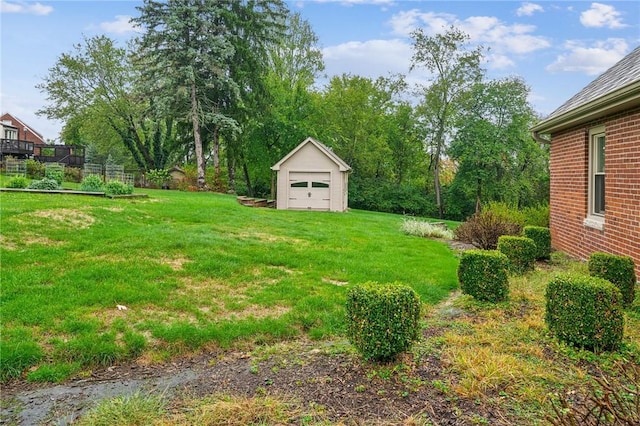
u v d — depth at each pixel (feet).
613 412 6.96
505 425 8.83
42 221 28.43
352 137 105.70
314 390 10.85
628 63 25.30
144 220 34.68
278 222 42.09
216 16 78.48
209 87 76.89
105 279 19.47
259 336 15.17
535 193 99.81
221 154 107.96
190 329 14.93
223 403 10.11
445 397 10.13
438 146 105.91
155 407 10.09
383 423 9.14
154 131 111.34
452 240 40.42
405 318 12.02
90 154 123.44
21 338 13.52
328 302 18.19
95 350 13.23
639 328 14.53
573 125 28.84
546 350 12.94
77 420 9.91
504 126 97.96
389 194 108.27
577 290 12.92
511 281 21.65
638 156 20.66
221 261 23.94
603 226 24.38
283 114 91.81
